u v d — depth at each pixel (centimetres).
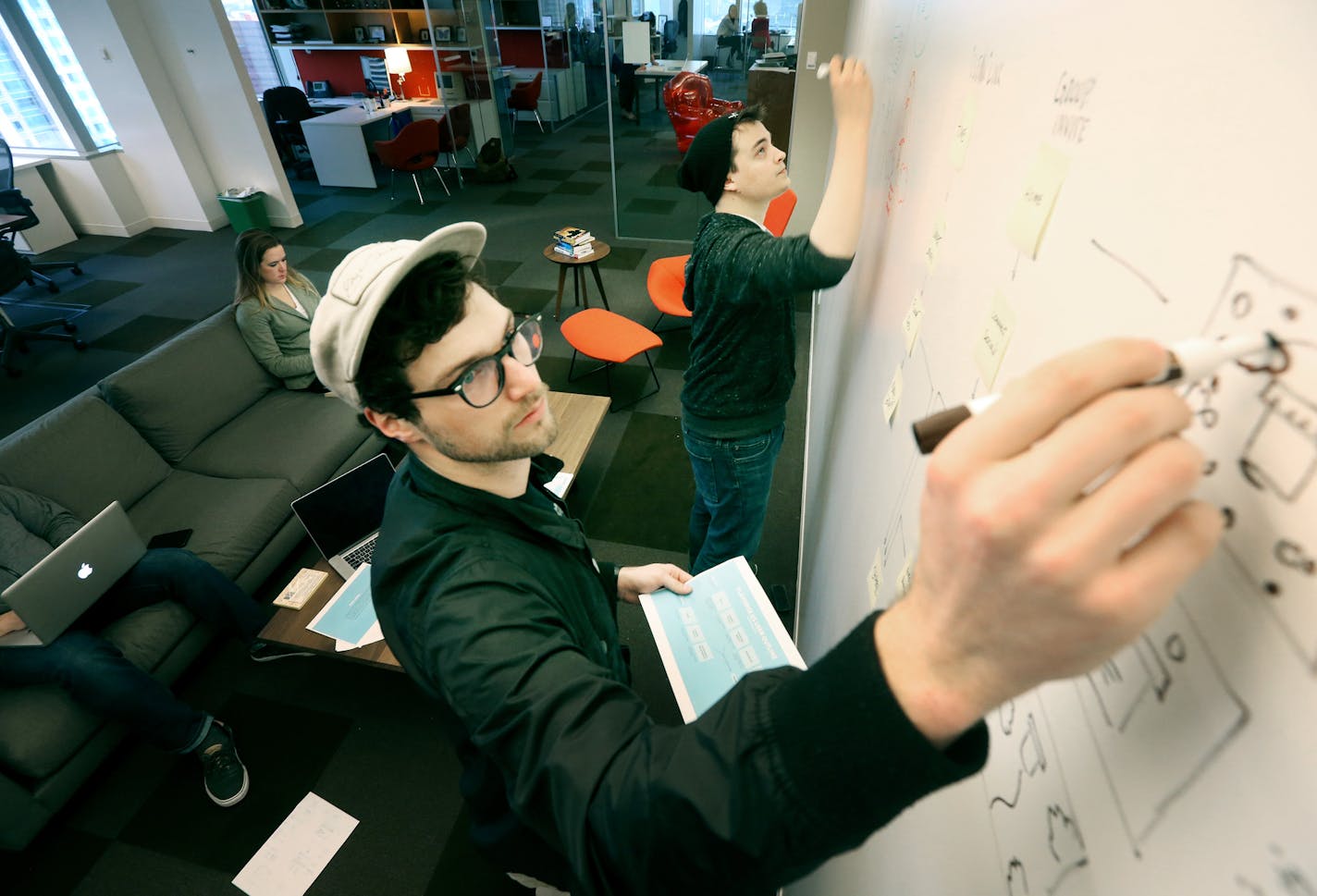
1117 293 29
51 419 205
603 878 42
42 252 512
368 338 65
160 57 494
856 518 108
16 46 469
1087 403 20
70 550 163
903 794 30
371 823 165
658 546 245
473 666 55
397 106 664
